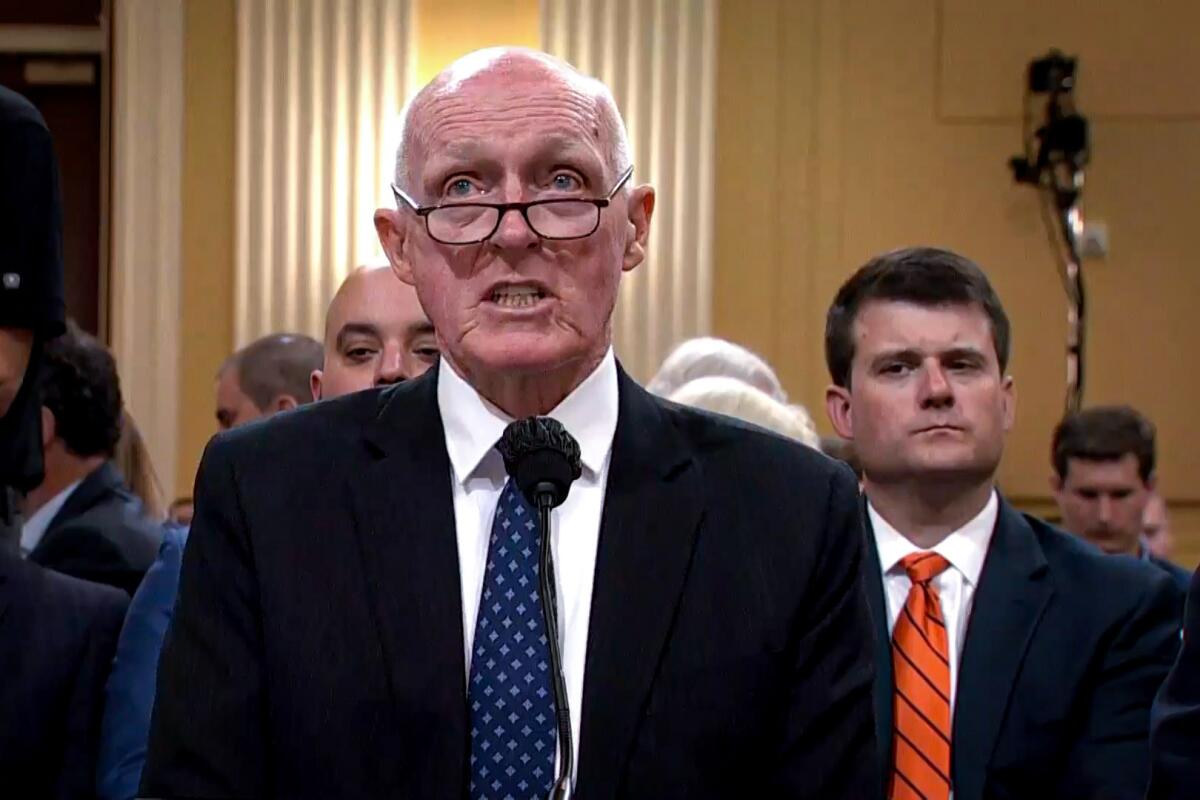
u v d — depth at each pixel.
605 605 1.59
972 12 6.05
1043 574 2.38
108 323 6.04
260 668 1.60
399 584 1.60
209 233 6.00
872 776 1.62
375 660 1.57
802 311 6.02
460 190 1.62
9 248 1.94
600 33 5.93
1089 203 6.05
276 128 5.93
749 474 1.69
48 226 1.97
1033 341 6.00
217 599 1.62
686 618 1.60
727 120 6.04
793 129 6.05
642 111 5.93
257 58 5.94
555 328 1.60
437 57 5.94
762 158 6.04
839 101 6.04
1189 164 6.04
